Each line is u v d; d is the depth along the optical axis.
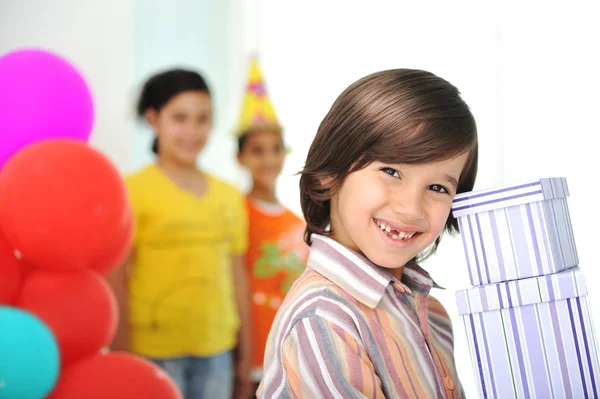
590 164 1.75
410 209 0.73
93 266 1.38
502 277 0.76
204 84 2.06
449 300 2.06
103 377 1.37
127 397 1.37
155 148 2.05
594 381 0.73
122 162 2.41
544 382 0.74
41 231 1.27
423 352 0.78
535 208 0.75
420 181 0.73
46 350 1.25
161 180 1.99
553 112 1.84
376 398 0.70
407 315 0.79
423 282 0.84
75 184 1.29
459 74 2.11
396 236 0.75
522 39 1.91
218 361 2.02
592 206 1.72
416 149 0.72
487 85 2.02
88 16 2.45
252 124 2.28
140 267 1.95
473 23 2.10
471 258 0.77
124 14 2.44
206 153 2.80
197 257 1.98
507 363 0.75
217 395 2.02
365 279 0.76
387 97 0.73
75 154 1.32
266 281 2.21
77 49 2.46
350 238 0.80
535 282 0.74
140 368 1.42
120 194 1.37
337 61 2.56
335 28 2.57
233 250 2.12
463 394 0.88
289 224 2.27
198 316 1.97
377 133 0.73
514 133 1.92
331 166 0.77
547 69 1.85
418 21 2.29
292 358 0.72
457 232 0.88
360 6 2.48
